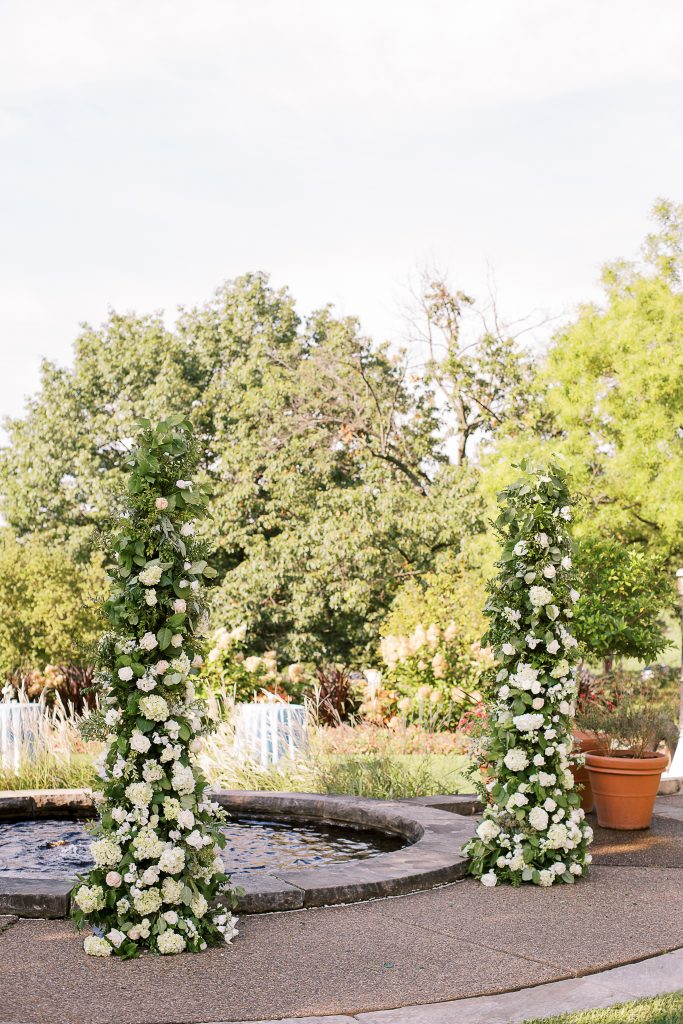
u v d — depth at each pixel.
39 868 6.07
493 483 17.94
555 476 5.95
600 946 4.23
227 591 21.67
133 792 4.26
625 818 7.00
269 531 24.19
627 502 17.55
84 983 3.78
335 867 5.38
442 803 7.65
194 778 4.49
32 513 26.41
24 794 8.02
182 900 4.21
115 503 4.62
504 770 5.66
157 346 26.52
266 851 6.59
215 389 25.61
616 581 11.58
